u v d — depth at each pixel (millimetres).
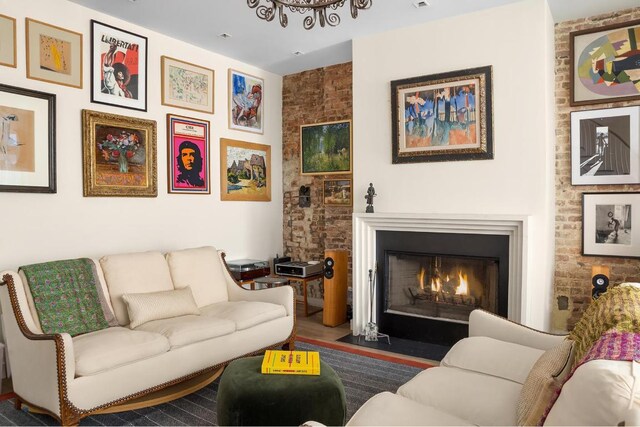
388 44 4449
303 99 5852
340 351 4066
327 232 5648
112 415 2840
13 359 2910
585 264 4125
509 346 2492
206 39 4652
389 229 4453
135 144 4234
